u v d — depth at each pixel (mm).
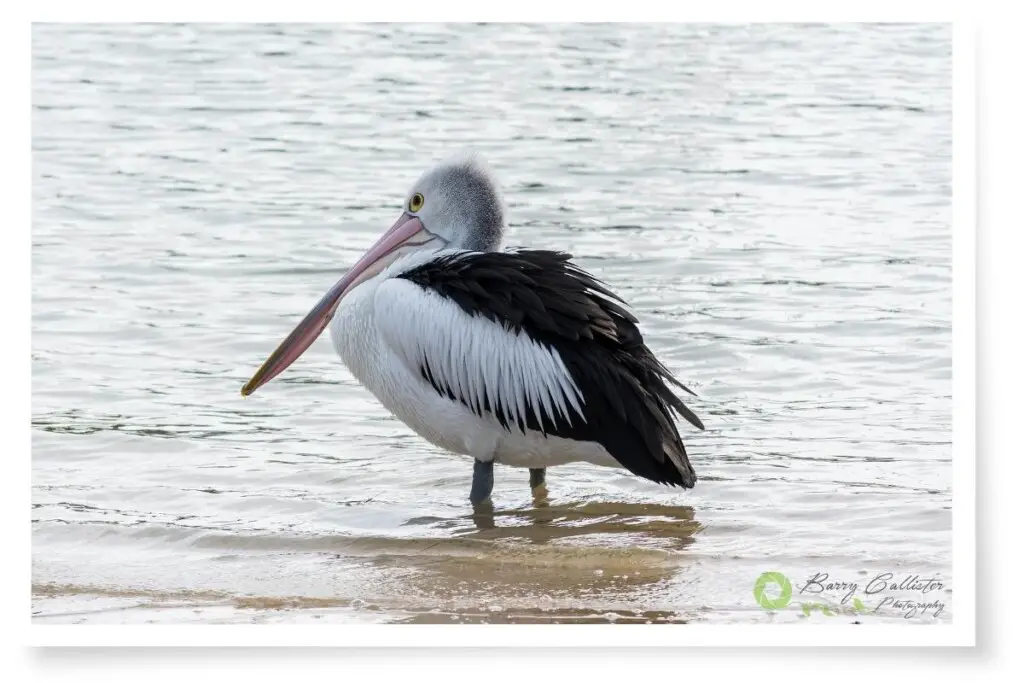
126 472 11766
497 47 30141
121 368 14414
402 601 9008
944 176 21703
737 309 16031
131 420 13031
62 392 13680
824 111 25500
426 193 12375
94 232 19156
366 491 11453
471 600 9000
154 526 10422
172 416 13195
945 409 12969
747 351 14727
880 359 14383
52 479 11555
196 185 21547
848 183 21375
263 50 29938
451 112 25594
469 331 10719
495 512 10938
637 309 16078
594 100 26344
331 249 18641
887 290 16594
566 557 9742
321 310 12242
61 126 24688
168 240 18891
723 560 9641
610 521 10609
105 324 15680
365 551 9961
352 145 23734
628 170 22156
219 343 15234
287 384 14195
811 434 12430
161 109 25906
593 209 20219
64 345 14992
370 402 13766
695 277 17250
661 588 9156
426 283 11023
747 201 20578
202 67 28641
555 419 10586
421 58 29359
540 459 11031
